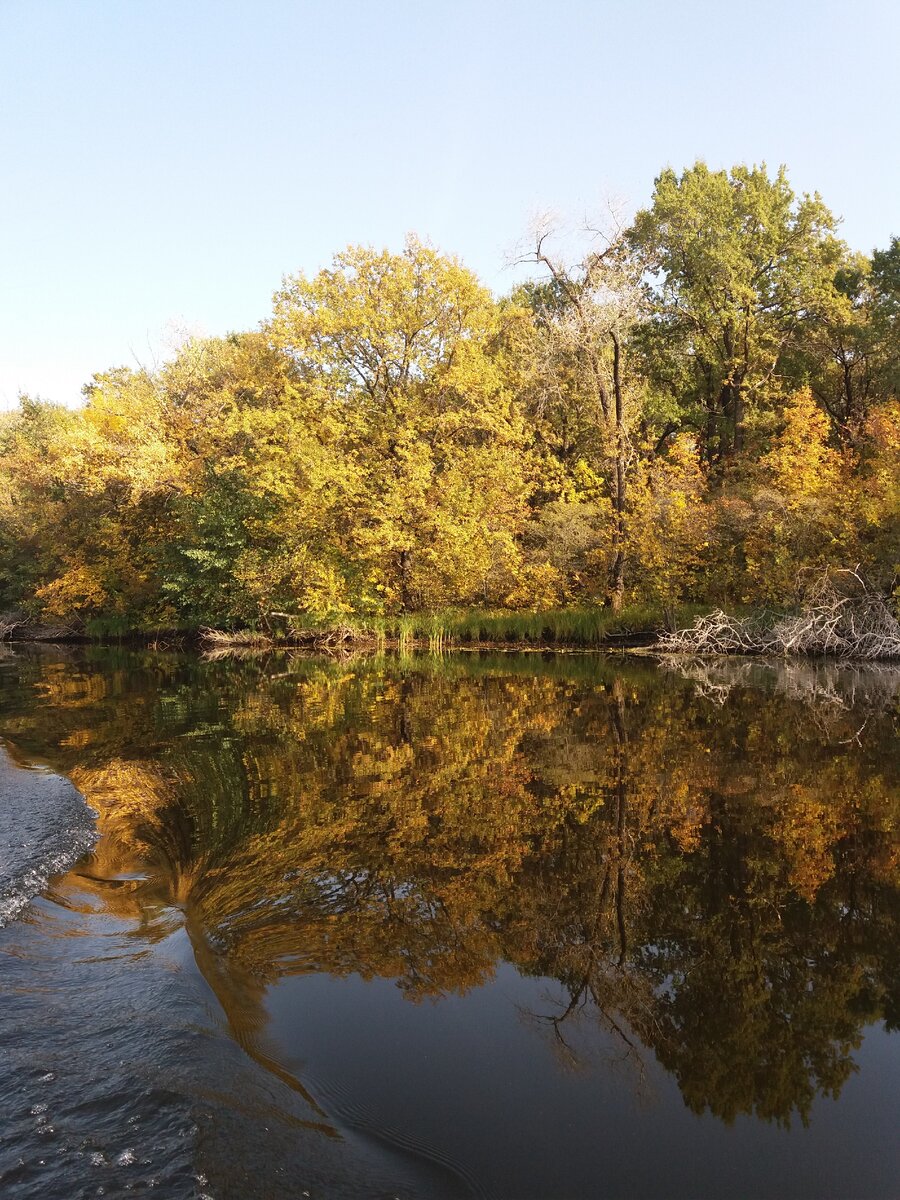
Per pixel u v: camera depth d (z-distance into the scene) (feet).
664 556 66.54
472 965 11.84
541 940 12.61
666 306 90.43
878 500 59.98
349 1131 8.15
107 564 96.22
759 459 74.23
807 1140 8.07
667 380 98.73
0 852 16.48
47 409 156.35
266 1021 10.25
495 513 75.41
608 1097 8.76
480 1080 9.05
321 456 74.28
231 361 100.78
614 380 71.00
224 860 16.34
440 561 73.87
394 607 79.05
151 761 25.63
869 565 61.16
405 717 33.73
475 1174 7.54
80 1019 9.91
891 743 27.43
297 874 15.46
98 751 27.43
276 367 86.33
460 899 14.23
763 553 65.98
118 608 98.94
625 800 20.53
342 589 75.36
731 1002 10.79
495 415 76.02
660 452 102.17
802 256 88.48
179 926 13.09
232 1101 8.42
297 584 77.77
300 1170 7.47
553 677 48.34
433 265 75.56
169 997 10.48
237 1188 7.13
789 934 12.83
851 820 18.78
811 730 29.91
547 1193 7.27
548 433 89.25
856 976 11.46
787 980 11.37
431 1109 8.52
